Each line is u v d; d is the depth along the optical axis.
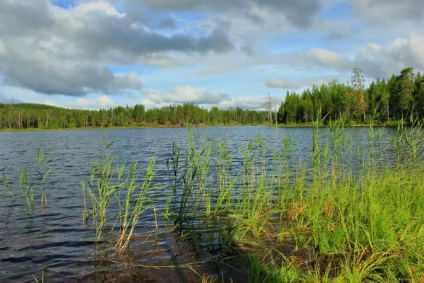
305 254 6.03
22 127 130.00
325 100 84.94
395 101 55.62
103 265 5.83
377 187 8.01
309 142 36.12
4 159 24.94
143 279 5.27
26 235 7.47
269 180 12.15
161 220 8.45
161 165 20.47
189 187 9.02
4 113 130.50
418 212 6.64
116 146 38.28
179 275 5.39
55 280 5.32
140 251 6.40
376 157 11.78
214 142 14.57
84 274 5.50
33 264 5.94
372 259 5.06
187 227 7.75
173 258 6.05
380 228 5.88
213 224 7.86
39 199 11.16
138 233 7.46
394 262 5.04
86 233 7.55
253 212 7.70
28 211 9.57
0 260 6.12
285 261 5.73
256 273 5.23
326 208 7.68
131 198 11.09
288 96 112.00
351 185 8.70
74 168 19.42
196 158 8.96
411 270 4.65
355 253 5.71
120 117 137.38
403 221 6.19
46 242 7.00
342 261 5.52
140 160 23.36
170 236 7.19
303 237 6.62
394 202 7.34
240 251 6.27
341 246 5.89
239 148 30.23
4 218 8.85
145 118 139.38
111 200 10.86
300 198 8.69
